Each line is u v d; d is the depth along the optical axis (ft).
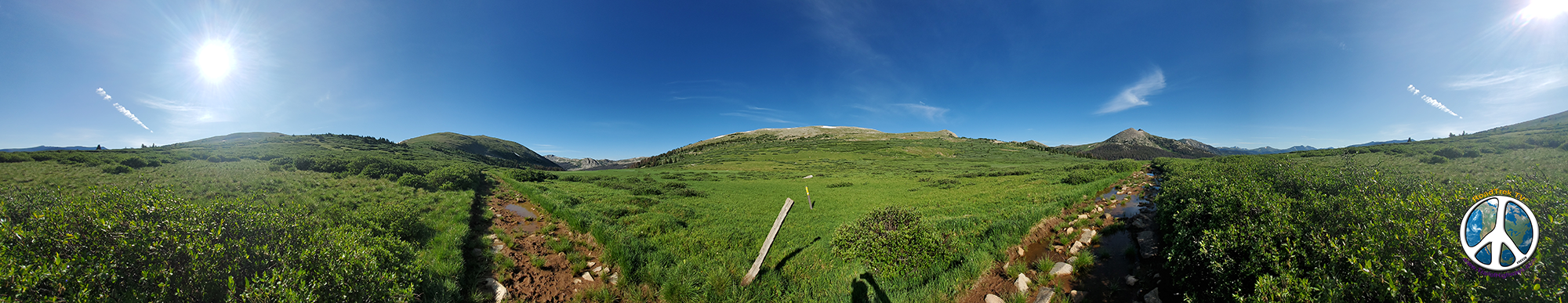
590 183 110.32
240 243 20.03
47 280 15.02
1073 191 71.05
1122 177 103.86
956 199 75.05
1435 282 13.99
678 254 36.63
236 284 18.24
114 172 81.00
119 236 17.94
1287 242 19.13
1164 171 112.16
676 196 83.76
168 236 18.31
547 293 28.58
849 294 28.09
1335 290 15.65
